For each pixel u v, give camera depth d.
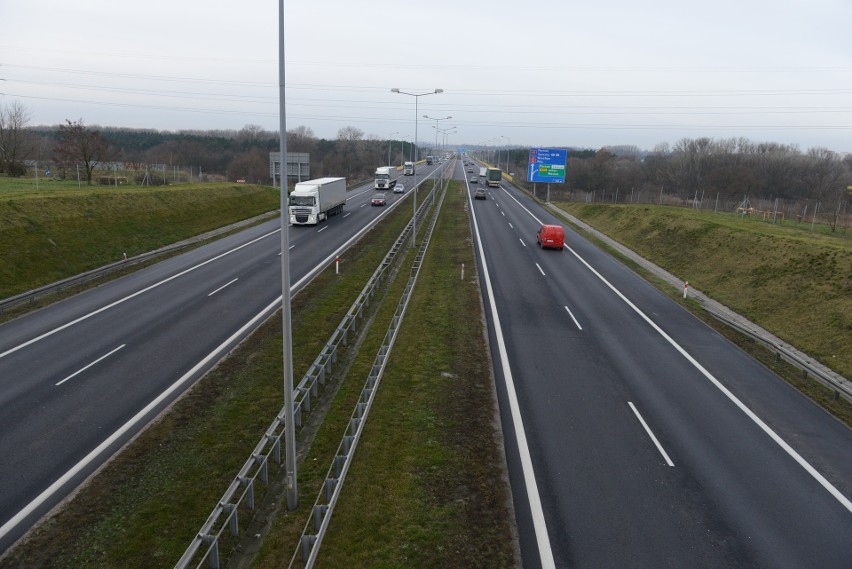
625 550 10.85
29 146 76.06
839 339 22.33
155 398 17.14
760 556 10.76
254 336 22.45
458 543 10.91
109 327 23.23
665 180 112.31
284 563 10.70
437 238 45.41
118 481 13.02
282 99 11.70
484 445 14.54
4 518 11.73
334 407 17.14
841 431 16.00
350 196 77.50
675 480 13.25
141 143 149.62
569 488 12.81
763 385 19.06
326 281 31.59
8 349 20.66
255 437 15.27
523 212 63.84
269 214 59.03
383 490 12.52
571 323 24.95
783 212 63.50
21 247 31.95
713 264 35.44
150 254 36.50
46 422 15.53
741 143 139.25
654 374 19.64
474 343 21.86
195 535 11.62
